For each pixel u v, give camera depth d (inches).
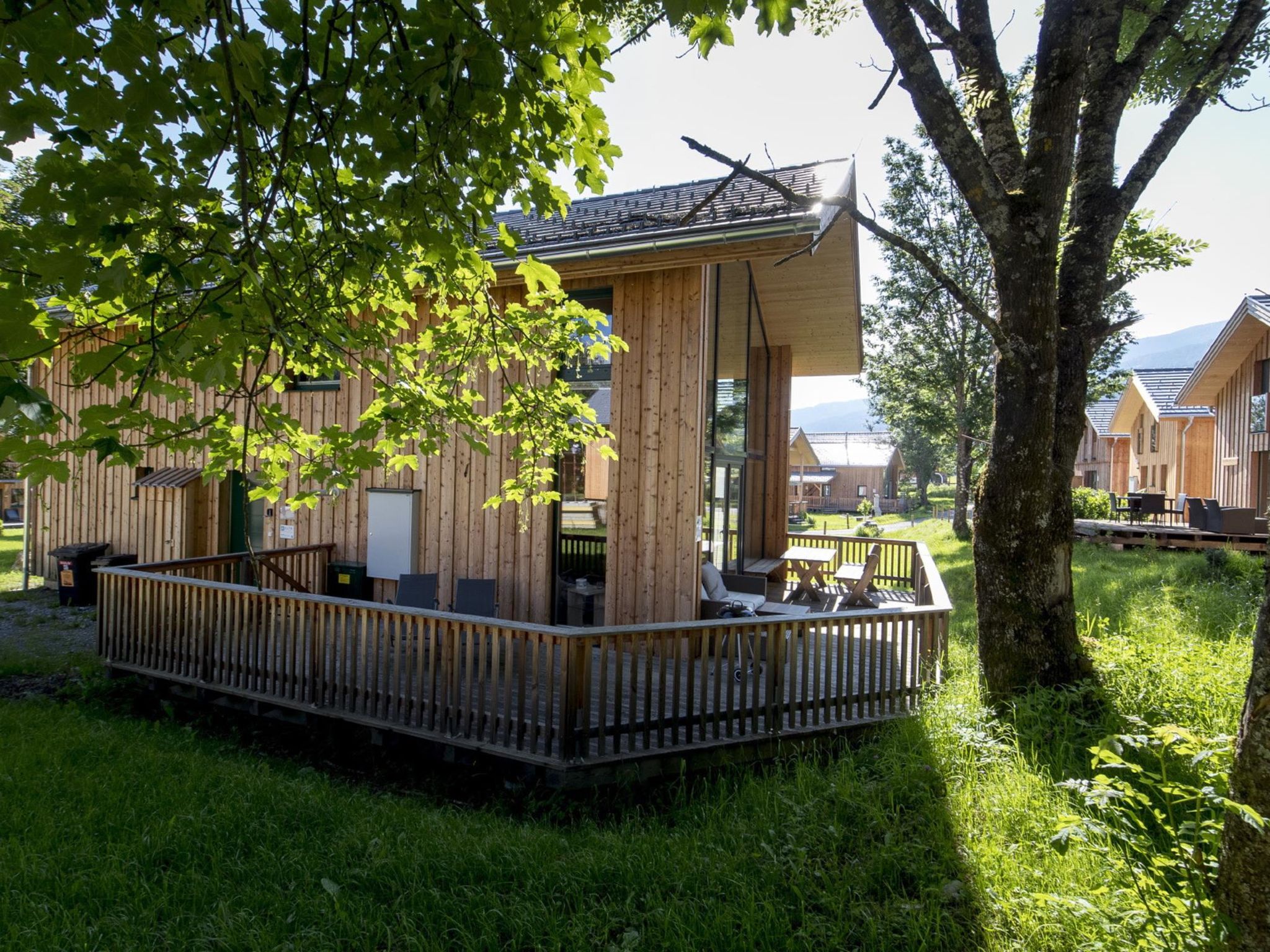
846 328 499.5
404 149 112.0
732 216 284.0
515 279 328.2
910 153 799.7
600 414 330.3
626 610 314.7
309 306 116.6
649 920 131.6
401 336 364.8
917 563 396.8
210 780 198.5
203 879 146.1
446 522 360.8
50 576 507.8
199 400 432.8
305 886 145.5
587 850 157.2
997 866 137.2
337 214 122.0
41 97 83.7
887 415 981.8
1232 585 425.1
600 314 193.0
